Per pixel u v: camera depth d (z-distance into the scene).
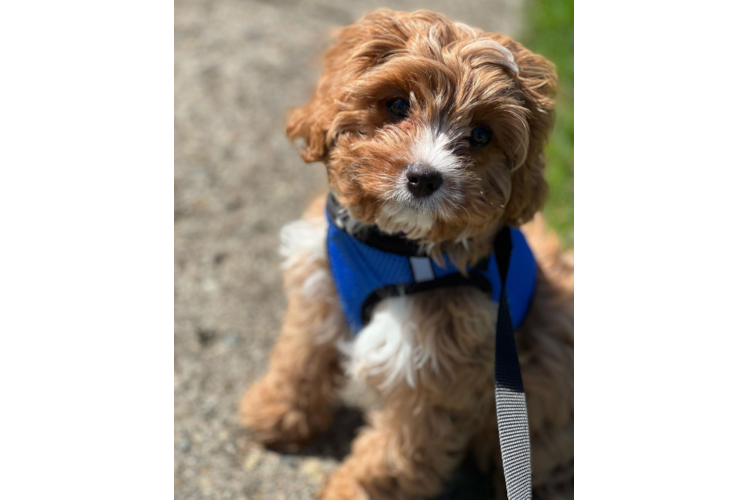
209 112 0.99
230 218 0.85
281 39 1.20
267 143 0.96
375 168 0.53
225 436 0.67
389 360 0.58
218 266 0.80
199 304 0.76
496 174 0.55
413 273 0.57
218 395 0.70
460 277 0.57
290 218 0.87
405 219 0.54
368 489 0.63
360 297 0.60
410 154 0.52
